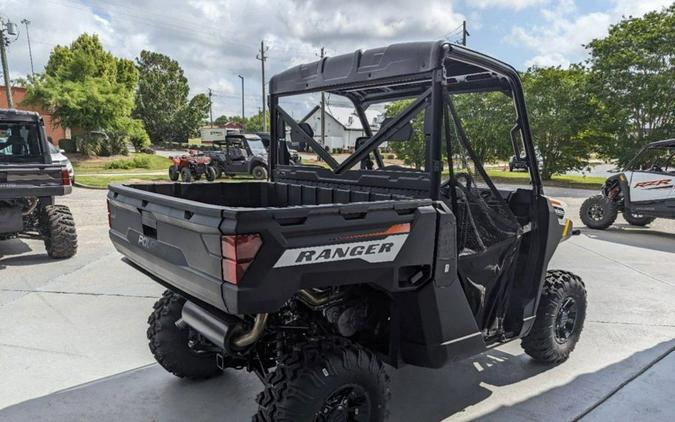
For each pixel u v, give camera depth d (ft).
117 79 107.55
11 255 19.99
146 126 175.32
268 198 10.87
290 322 7.57
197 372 9.84
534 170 9.63
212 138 148.77
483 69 8.66
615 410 9.11
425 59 7.55
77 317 13.23
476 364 10.95
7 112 20.54
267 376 7.02
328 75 9.20
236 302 5.55
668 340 12.35
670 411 9.09
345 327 7.88
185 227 6.35
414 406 9.18
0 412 8.72
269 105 10.83
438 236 7.26
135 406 9.02
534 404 9.29
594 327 13.16
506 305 9.55
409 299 7.43
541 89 59.82
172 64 182.91
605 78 55.11
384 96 9.69
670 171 26.17
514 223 9.30
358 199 8.60
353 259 6.37
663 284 17.30
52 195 18.37
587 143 59.57
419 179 7.91
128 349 11.37
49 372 10.22
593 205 29.17
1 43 79.05
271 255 5.70
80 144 79.82
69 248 19.19
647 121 54.49
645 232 28.48
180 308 9.49
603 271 19.02
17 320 12.97
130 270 17.83
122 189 8.24
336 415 6.77
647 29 54.49
